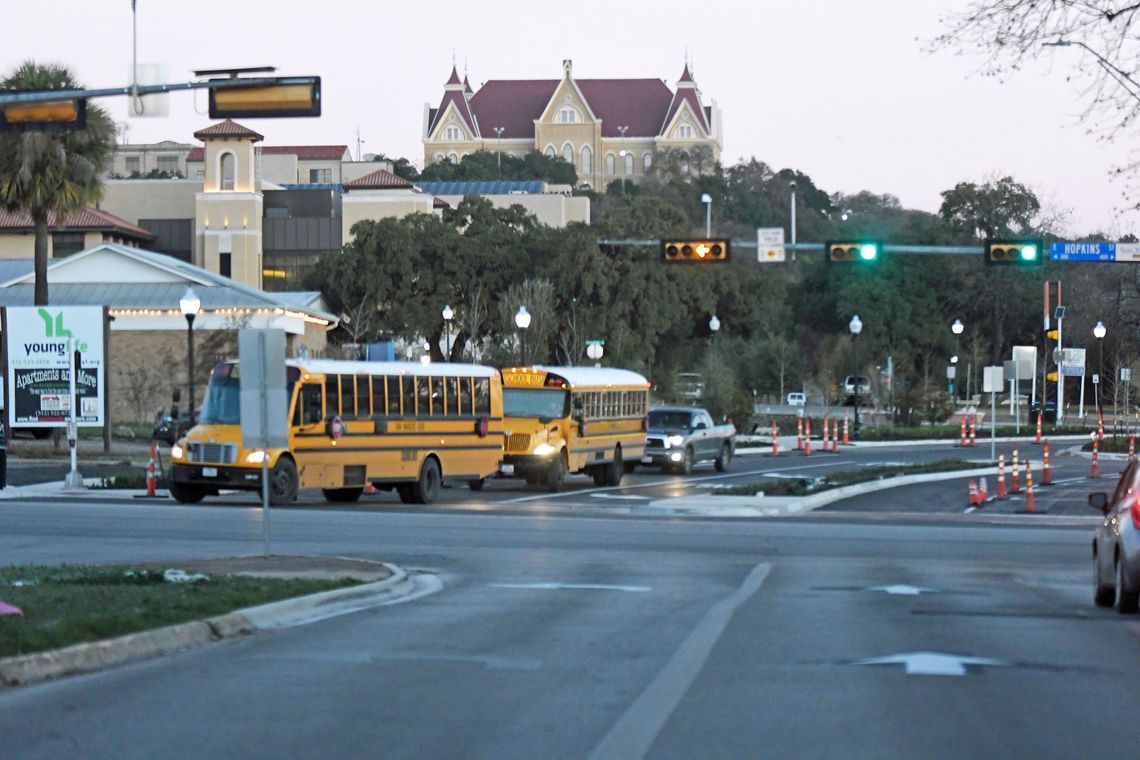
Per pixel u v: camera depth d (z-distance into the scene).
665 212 179.00
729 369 148.38
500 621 29.73
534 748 17.58
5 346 83.00
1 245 184.12
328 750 17.50
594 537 51.47
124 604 27.98
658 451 91.50
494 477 81.06
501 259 170.62
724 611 31.52
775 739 18.06
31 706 20.34
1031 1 41.66
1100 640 27.23
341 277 171.75
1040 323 191.00
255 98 41.06
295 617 30.23
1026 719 19.42
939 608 32.41
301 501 69.19
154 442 75.25
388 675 22.91
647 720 19.27
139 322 141.38
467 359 166.62
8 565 39.03
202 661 24.41
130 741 18.02
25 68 99.81
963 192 194.88
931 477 88.56
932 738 18.14
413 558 43.75
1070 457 112.25
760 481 83.19
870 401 178.62
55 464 88.88
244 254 193.75
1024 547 49.84
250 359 40.28
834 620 30.02
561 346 160.75
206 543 46.81
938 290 197.38
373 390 66.56
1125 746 17.77
